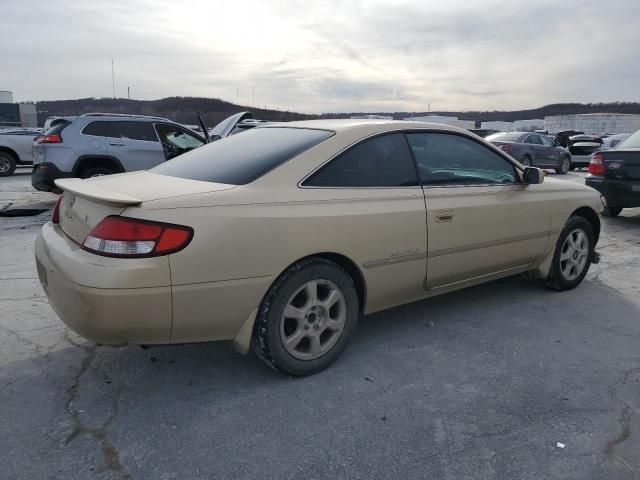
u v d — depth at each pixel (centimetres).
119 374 308
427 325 390
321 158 310
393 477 225
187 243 253
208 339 275
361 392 293
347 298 316
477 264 388
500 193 399
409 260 341
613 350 354
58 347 341
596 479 226
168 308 253
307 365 305
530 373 319
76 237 280
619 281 513
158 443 244
